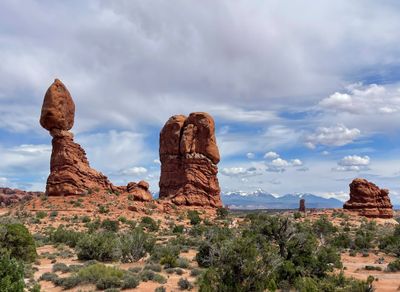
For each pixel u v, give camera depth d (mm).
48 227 63000
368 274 34625
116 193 86688
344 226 85000
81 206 77062
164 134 99750
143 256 38156
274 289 21109
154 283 26516
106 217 72625
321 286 23891
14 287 16016
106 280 25109
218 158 96250
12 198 139750
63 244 50531
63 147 83938
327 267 29453
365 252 52562
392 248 51500
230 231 55969
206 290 20312
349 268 38656
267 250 23391
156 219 76375
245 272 21156
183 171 94312
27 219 68938
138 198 85875
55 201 79000
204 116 96625
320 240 54531
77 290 24406
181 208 87250
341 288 25203
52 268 32188
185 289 24969
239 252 21641
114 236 49500
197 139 95688
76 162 84250
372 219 98375
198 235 61688
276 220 33062
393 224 95938
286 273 26297
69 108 87812
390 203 104312
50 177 83250
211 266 22125
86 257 38469
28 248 35875
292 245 30453
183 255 43219
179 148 96750
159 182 99312
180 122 99000
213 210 90188
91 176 85500
